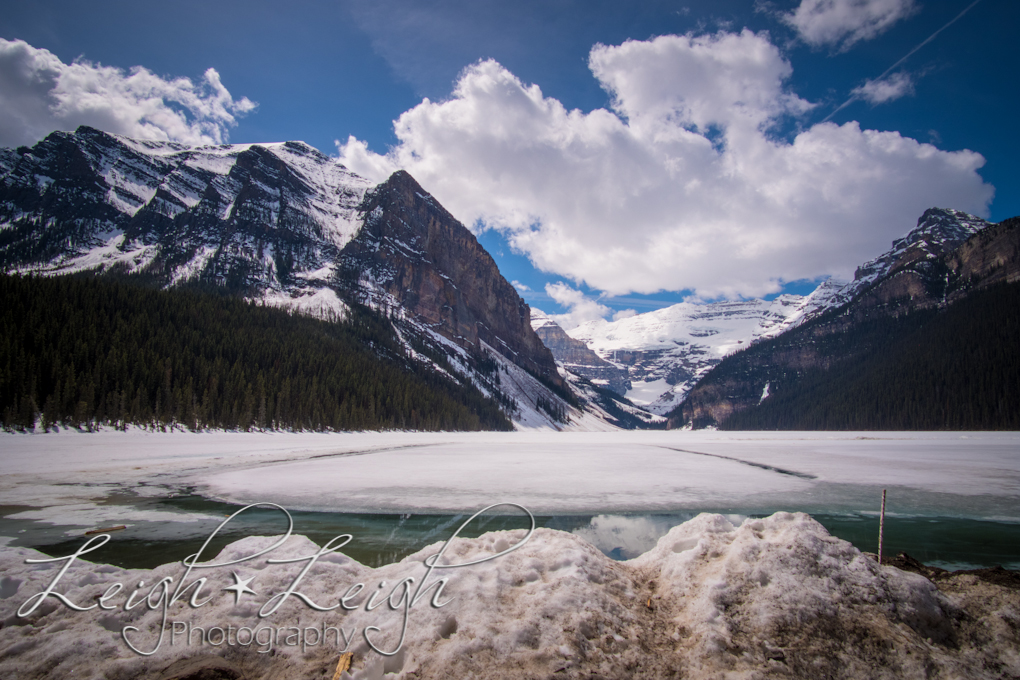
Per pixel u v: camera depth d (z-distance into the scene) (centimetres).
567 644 514
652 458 4316
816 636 514
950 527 1683
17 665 509
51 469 2850
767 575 588
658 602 609
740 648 507
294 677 498
